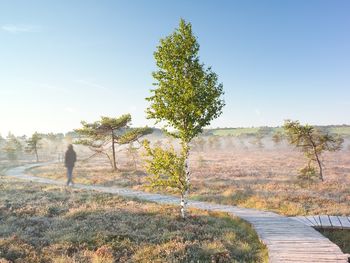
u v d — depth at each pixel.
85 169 51.06
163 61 18.84
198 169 49.66
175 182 18.64
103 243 14.09
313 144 34.91
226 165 56.97
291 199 24.50
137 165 56.41
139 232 15.60
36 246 13.84
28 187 29.62
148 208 20.69
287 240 14.61
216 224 17.33
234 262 12.40
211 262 12.32
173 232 15.41
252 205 22.95
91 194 26.05
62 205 21.53
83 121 46.06
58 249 13.47
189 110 18.12
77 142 46.62
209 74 19.17
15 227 16.22
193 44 18.88
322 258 12.38
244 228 17.03
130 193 28.05
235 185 32.47
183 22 18.92
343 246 15.50
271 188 30.42
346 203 23.38
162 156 18.58
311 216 19.30
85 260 12.44
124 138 46.22
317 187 30.72
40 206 20.94
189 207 21.97
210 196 26.50
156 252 13.06
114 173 43.88
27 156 96.00
